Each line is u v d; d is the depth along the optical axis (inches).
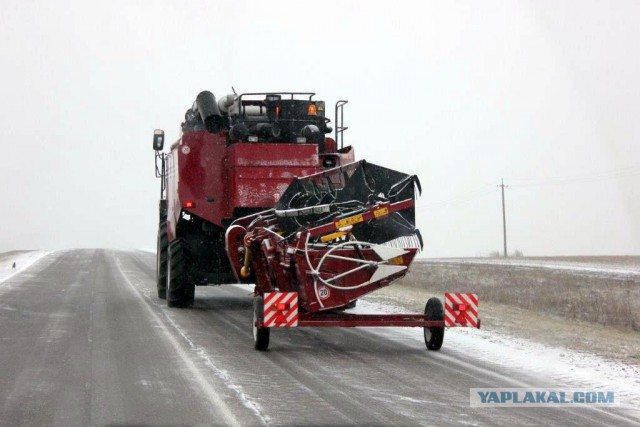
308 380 369.4
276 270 482.3
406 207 466.9
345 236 473.4
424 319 458.3
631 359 439.8
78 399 327.6
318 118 647.8
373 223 474.3
